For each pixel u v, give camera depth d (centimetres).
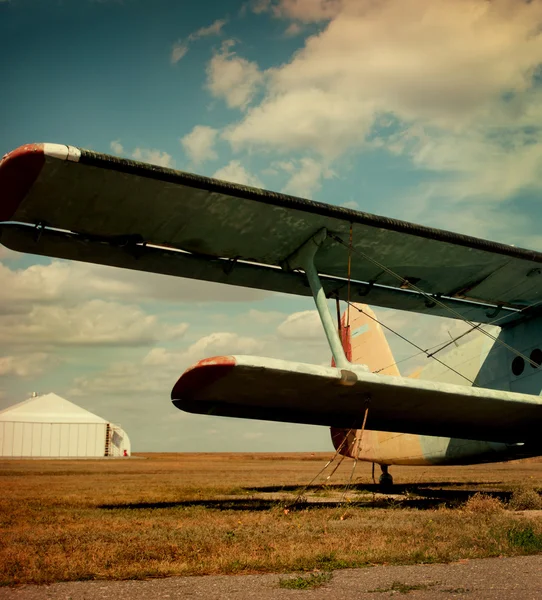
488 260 1071
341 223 955
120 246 971
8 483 1773
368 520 746
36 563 449
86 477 2192
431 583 389
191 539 568
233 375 802
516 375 1167
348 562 455
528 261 1070
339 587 381
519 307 1194
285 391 876
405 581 396
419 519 724
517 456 1271
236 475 2403
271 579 408
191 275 1052
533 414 1003
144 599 354
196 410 942
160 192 848
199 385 849
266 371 794
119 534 612
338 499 1185
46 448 6391
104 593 369
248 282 1087
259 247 1010
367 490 1464
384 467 1648
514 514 796
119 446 6944
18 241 917
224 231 956
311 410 985
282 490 1461
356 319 1672
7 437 6294
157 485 1666
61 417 6588
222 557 471
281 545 536
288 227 958
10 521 772
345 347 1683
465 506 891
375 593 365
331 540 559
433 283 1152
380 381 856
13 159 750
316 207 914
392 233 984
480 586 380
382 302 1196
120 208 877
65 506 1010
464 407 962
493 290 1155
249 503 1076
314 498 1215
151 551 501
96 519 794
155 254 1000
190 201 875
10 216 874
